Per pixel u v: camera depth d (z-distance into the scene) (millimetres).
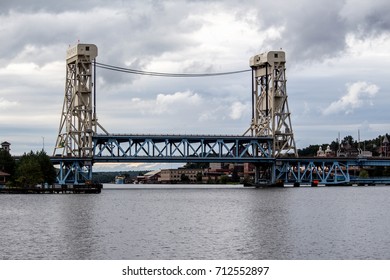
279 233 102062
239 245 89625
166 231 105500
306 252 83688
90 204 174000
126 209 155250
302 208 155500
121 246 88938
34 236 99500
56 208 157000
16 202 180250
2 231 106188
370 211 145500
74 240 94625
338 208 155125
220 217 131125
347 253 82938
